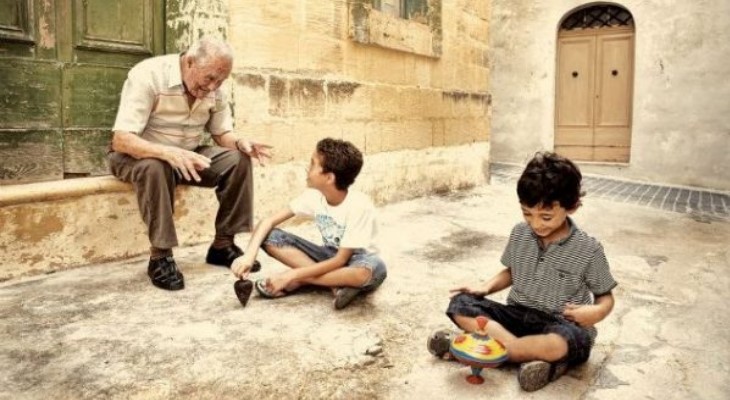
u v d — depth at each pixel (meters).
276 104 4.60
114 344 2.39
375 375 2.18
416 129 6.49
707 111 9.62
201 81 3.18
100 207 3.54
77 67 3.64
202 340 2.45
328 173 2.82
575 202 2.04
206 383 2.08
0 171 3.38
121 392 2.00
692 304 3.11
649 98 10.22
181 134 3.42
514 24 11.62
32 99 3.48
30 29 3.43
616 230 5.26
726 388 2.14
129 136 3.11
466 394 2.04
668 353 2.44
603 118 11.05
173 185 3.19
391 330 2.62
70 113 3.64
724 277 3.70
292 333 2.54
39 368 2.17
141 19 3.88
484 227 5.11
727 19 9.36
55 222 3.36
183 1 3.96
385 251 4.16
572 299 2.18
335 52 5.16
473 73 7.68
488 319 2.19
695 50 9.68
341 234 2.93
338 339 2.48
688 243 4.77
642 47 10.25
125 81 3.58
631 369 2.28
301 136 4.86
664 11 9.96
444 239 4.60
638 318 2.87
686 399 2.05
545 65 11.33
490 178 8.61
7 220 3.18
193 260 3.72
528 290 2.24
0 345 2.37
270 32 4.50
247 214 3.54
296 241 3.11
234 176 3.47
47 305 2.85
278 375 2.15
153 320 2.67
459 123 7.38
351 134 5.45
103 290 3.09
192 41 4.01
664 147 10.09
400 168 6.29
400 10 6.66
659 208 6.84
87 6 3.64
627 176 10.56
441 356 2.33
